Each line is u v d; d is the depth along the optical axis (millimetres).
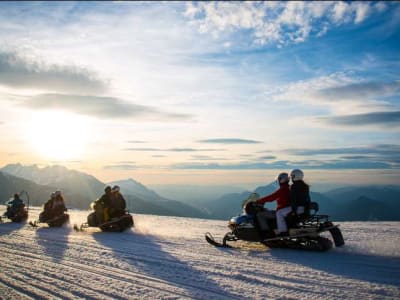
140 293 5738
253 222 9289
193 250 9180
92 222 13883
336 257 7727
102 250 9469
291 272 6672
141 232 13234
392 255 7699
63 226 15648
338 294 5410
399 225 12891
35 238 11930
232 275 6625
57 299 5578
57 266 7699
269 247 9258
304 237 8609
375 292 5426
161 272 7008
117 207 13766
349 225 13289
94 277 6746
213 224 15297
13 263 8039
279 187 9109
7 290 6059
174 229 13859
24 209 17938
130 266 7562
